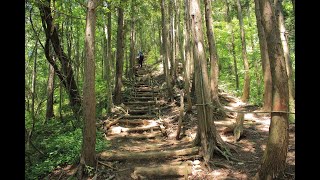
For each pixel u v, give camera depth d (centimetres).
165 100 1298
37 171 600
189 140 775
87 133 579
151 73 2028
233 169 553
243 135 729
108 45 1127
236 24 1623
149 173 562
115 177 567
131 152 674
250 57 1748
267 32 421
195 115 985
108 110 1113
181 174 559
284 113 421
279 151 428
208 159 595
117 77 1273
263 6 423
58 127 976
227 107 1086
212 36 983
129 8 1499
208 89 645
